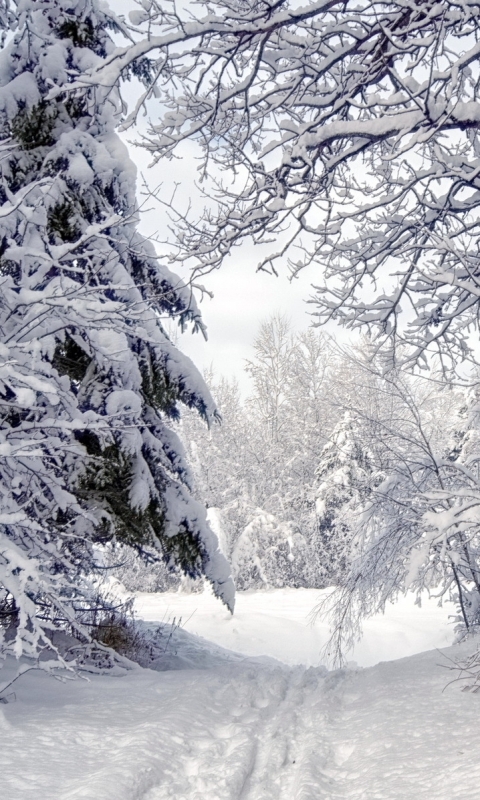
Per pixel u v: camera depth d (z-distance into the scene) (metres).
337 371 27.92
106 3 9.86
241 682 7.15
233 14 5.73
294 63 6.75
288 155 6.20
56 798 3.55
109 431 7.07
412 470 9.65
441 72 5.79
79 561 8.82
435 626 20.36
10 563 5.07
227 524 33.88
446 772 3.79
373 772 4.05
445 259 7.57
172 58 6.08
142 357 9.74
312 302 8.07
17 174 9.04
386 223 7.29
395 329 8.13
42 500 6.60
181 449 10.40
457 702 5.43
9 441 5.89
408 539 9.49
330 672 8.20
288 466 36.41
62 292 5.97
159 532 9.62
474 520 5.12
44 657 7.79
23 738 4.57
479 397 10.28
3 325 6.07
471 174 5.98
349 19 6.22
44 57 9.20
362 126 5.88
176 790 3.87
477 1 5.46
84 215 9.05
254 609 24.30
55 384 6.33
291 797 3.88
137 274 10.11
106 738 4.71
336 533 29.20
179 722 5.14
